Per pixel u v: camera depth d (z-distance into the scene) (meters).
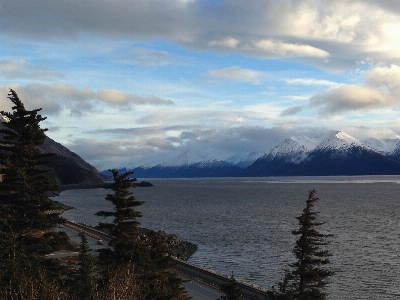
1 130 25.14
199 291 38.59
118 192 26.20
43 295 13.95
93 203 157.62
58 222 24.61
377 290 44.00
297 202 157.75
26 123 25.30
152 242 28.08
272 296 31.39
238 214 116.62
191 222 99.50
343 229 85.19
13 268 15.50
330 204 146.12
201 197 193.88
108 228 26.16
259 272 51.97
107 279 20.55
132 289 15.80
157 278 24.77
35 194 24.14
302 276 31.42
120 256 24.84
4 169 24.05
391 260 56.72
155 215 114.88
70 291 17.78
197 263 57.12
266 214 116.00
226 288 30.19
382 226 89.44
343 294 42.72
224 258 59.97
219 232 83.12
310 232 31.70
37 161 25.81
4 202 23.58
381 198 173.12
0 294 14.24
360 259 57.38
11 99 24.91
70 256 42.19
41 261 22.53
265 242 71.31
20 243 20.91
